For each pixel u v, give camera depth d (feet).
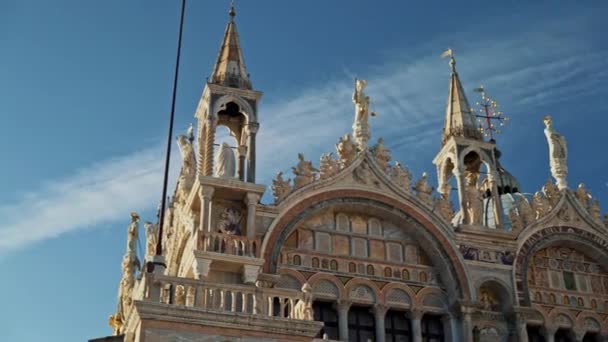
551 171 128.47
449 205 118.52
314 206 112.47
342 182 115.14
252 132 111.75
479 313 113.60
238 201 106.93
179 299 94.27
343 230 114.73
